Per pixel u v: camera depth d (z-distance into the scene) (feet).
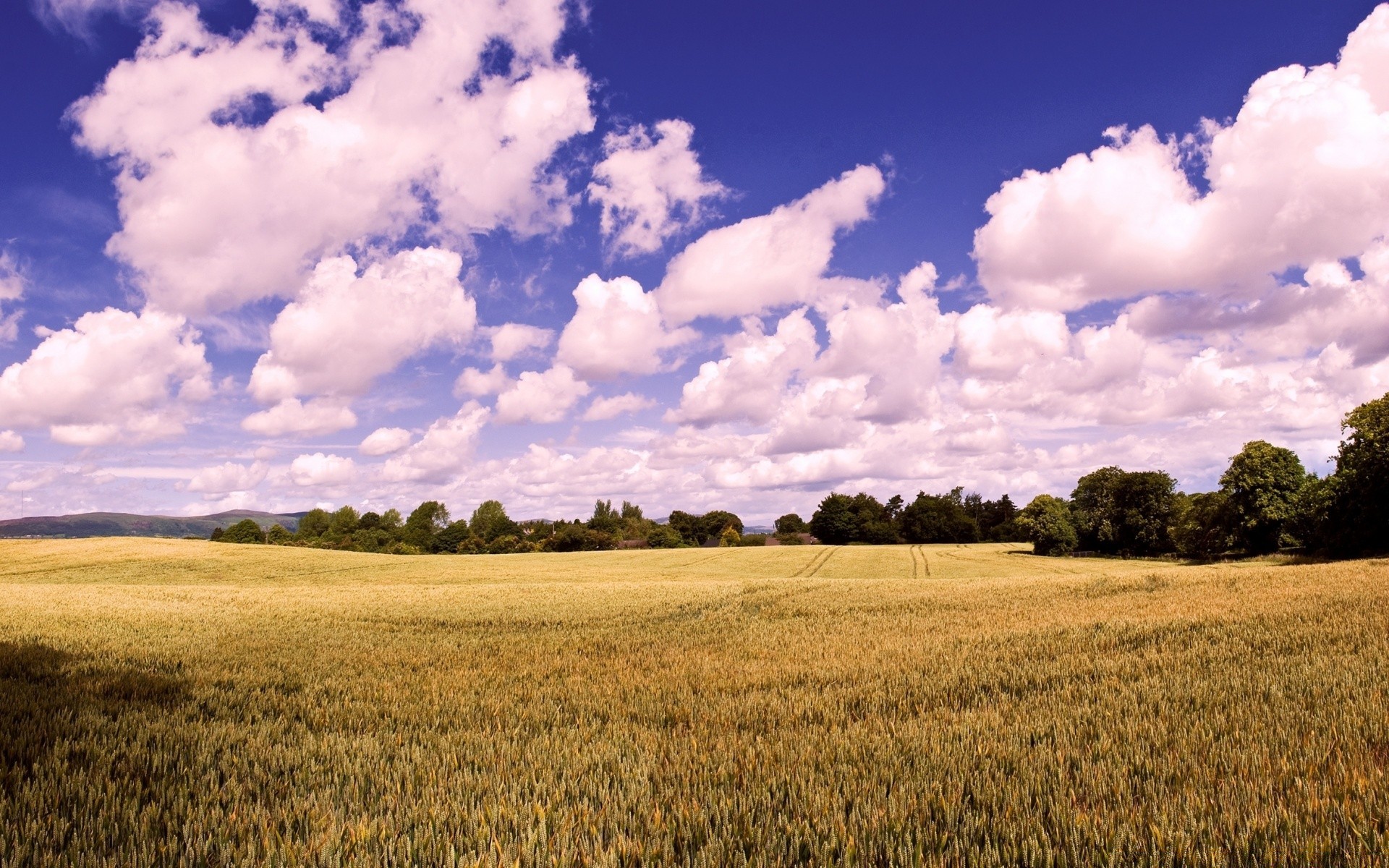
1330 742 19.48
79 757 21.16
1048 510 295.48
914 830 15.29
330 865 13.97
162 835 15.65
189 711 28.40
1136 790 17.24
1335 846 13.60
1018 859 14.03
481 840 14.78
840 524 468.34
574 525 443.32
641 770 19.62
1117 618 53.52
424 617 71.36
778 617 69.00
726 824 15.69
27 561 193.57
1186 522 238.68
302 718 27.84
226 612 75.41
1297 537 208.03
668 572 207.10
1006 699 27.73
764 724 25.62
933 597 81.35
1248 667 30.83
